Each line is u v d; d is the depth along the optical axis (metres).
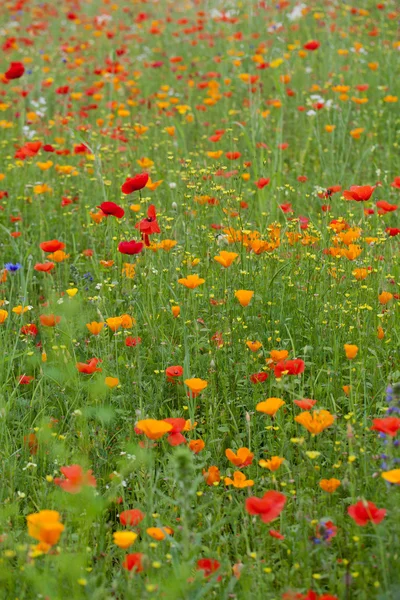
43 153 7.53
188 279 3.85
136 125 6.94
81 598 2.69
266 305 4.53
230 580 2.86
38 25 12.05
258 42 11.24
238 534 3.19
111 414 3.65
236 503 3.37
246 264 4.82
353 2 12.54
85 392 4.07
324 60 9.61
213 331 4.40
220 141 7.82
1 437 3.65
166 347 4.37
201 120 8.78
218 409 3.96
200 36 11.34
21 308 4.23
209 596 2.82
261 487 3.40
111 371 4.10
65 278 5.29
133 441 3.64
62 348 4.17
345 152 7.66
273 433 3.74
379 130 8.19
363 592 2.66
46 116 9.16
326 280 4.64
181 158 7.22
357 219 5.97
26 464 3.58
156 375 4.19
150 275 4.61
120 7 15.32
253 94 8.74
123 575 2.97
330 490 2.98
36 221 6.27
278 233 4.80
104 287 4.92
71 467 2.93
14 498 3.33
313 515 3.09
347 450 3.43
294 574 2.87
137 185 4.38
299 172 7.11
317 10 11.88
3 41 12.95
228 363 4.14
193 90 9.82
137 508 3.26
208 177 5.67
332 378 3.96
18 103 8.94
